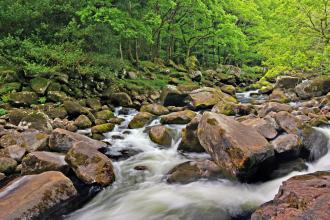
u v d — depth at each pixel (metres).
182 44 31.62
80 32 15.98
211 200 6.26
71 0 16.75
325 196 4.27
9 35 14.68
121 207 6.26
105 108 14.67
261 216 4.43
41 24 15.75
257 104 15.01
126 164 8.34
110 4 17.39
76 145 7.52
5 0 15.63
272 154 6.82
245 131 7.40
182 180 7.11
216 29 28.08
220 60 36.75
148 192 6.81
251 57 35.06
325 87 16.39
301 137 8.06
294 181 5.22
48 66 15.00
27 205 5.49
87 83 15.98
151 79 21.27
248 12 31.64
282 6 17.42
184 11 25.17
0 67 14.28
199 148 8.70
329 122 10.04
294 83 17.91
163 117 11.68
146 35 19.62
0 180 7.12
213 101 14.86
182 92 15.92
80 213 6.11
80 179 7.05
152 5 22.56
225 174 6.93
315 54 16.39
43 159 7.30
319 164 7.96
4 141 8.81
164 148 9.50
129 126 11.77
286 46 17.41
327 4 15.65
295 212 4.04
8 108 12.43
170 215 5.83
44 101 13.55
